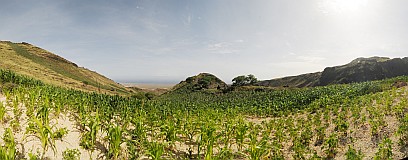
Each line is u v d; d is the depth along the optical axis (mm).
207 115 16156
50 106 11438
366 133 12430
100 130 11219
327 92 36656
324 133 13750
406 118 10742
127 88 180625
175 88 122250
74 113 13664
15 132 8539
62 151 8156
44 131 7559
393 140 10633
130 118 12570
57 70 130250
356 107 18406
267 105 34969
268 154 10961
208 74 131750
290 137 14508
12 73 25969
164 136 11977
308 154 11375
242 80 110438
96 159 8477
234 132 12305
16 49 133000
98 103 17516
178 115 15656
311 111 24469
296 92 46344
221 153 9023
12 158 5945
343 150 11195
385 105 16578
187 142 12398
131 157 8383
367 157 9930
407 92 19719
